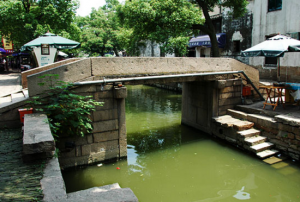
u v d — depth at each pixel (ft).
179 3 41.32
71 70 20.94
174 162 24.71
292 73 43.34
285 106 28.96
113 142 23.85
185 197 19.03
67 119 20.76
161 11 41.60
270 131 25.79
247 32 52.49
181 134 32.42
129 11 44.70
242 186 20.47
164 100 55.36
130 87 79.20
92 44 91.97
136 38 53.93
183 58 26.40
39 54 29.76
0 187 11.12
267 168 22.59
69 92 20.72
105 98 22.76
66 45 33.96
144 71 24.14
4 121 19.31
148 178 21.81
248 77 31.68
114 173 22.34
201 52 68.95
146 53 93.61
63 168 21.93
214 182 21.21
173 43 44.11
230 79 30.68
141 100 55.57
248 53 28.55
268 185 20.33
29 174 12.31
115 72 22.74
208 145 28.60
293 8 41.86
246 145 25.54
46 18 50.44
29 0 50.57
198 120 33.30
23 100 19.54
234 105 31.68
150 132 33.24
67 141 21.80
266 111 27.25
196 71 27.50
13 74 56.44
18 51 71.26
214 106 30.37
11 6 46.57
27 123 16.22
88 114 22.24
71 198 10.41
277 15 45.16
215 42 46.24
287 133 23.91
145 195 19.29
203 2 45.11
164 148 27.91
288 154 24.03
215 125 30.19
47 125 15.83
